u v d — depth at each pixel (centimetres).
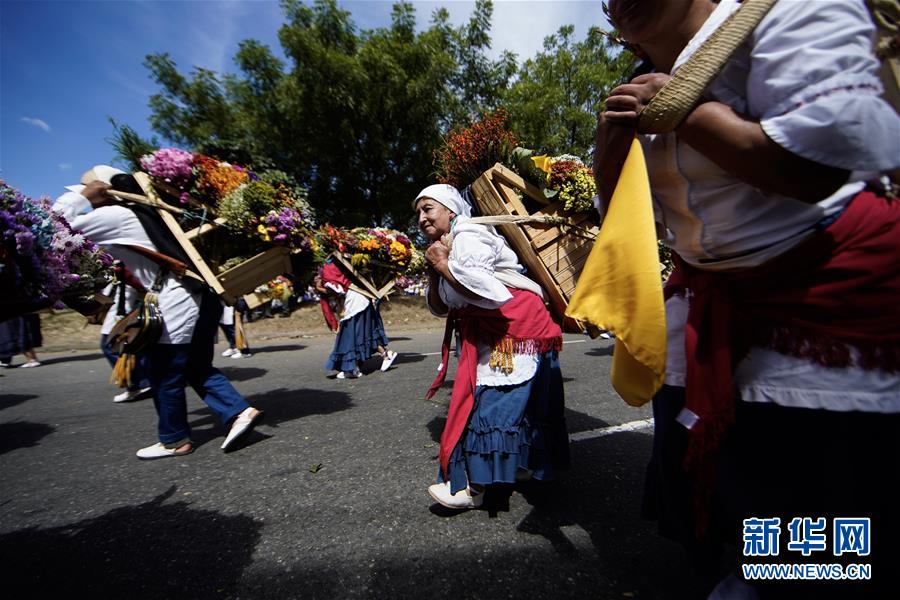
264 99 1500
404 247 587
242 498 227
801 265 92
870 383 87
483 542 180
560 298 248
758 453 102
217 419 385
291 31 1330
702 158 97
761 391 97
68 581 164
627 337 101
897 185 95
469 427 199
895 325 87
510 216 228
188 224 291
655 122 92
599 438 296
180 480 253
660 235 124
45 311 174
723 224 100
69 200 257
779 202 93
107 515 214
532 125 1645
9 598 155
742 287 101
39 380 588
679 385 121
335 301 565
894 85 89
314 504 218
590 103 1841
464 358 203
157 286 279
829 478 93
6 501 233
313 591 154
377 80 1438
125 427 366
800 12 79
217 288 279
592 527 190
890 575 93
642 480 234
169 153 273
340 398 439
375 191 1633
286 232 296
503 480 191
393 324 1291
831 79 74
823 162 75
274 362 702
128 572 168
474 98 1653
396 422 350
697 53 87
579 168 251
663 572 159
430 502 216
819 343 90
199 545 185
